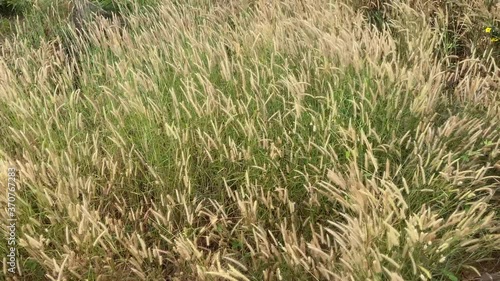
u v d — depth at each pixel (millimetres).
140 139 3547
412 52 4176
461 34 4766
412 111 3438
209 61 3820
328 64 3736
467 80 3715
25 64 4355
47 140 3500
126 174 3264
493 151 3271
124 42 4574
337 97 3660
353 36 3988
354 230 2574
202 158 3463
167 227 3084
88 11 5234
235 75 4105
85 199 2928
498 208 3264
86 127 3781
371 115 3441
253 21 4551
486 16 4625
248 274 2957
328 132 3393
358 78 3783
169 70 4137
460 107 3730
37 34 5188
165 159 3357
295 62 4117
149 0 5359
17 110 3707
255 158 3363
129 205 3367
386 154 3402
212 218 3012
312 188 3105
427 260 2680
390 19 4656
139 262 2744
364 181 3225
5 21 5457
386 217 2688
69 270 2775
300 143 3428
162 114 3553
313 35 4281
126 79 3982
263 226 3082
